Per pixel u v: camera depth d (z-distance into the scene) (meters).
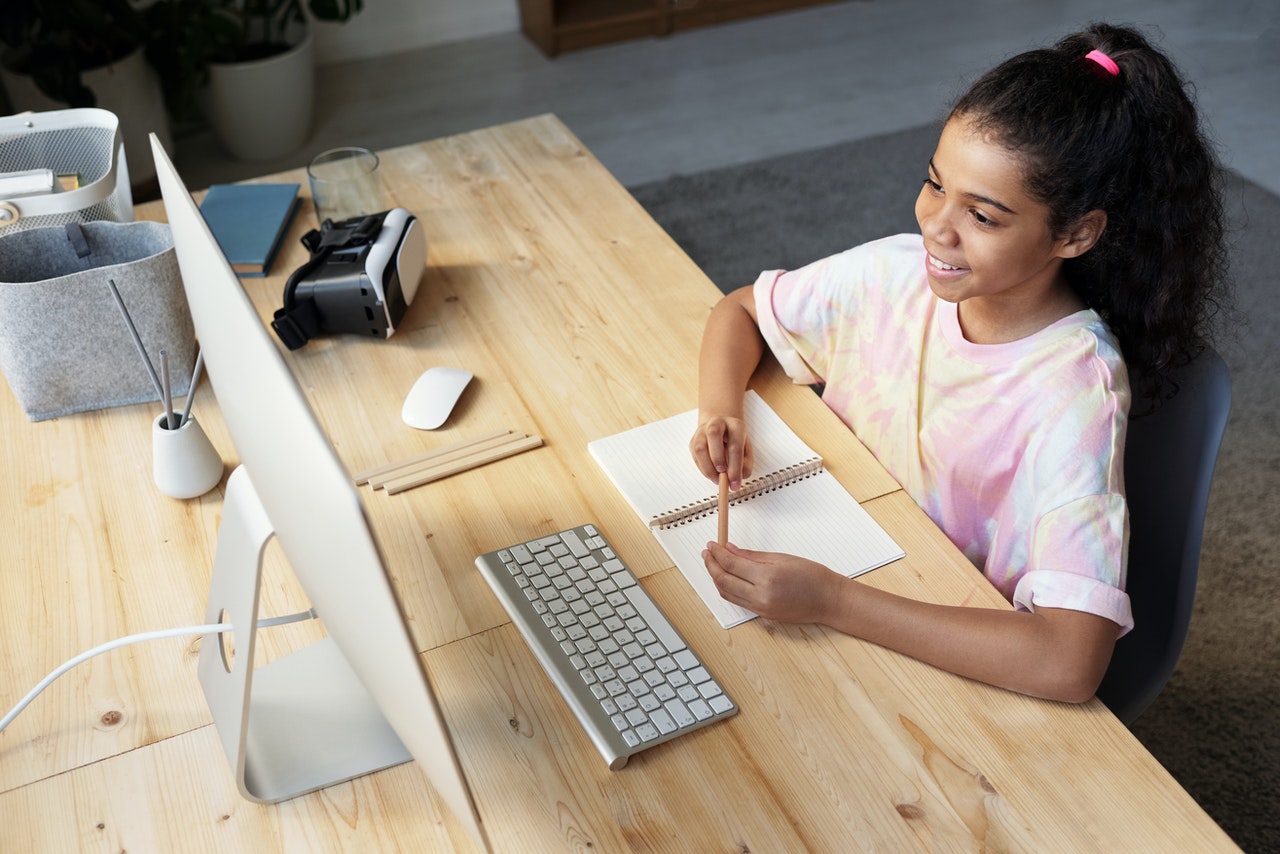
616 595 0.98
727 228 2.88
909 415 1.20
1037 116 0.91
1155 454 1.08
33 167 1.37
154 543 1.09
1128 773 0.83
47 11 2.75
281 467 0.62
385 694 0.67
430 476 1.12
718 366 1.22
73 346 1.20
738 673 0.91
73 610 1.02
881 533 1.04
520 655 0.94
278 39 3.53
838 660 0.92
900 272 1.20
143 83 2.98
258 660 0.97
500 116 3.49
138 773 0.89
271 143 3.25
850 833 0.79
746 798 0.82
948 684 0.90
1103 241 1.00
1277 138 3.18
